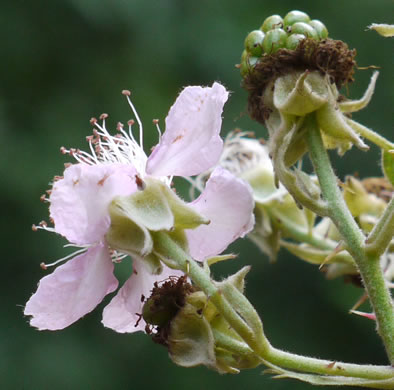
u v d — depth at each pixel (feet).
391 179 0.59
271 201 0.70
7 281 1.32
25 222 1.34
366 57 1.46
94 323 1.32
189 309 0.56
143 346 1.33
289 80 0.58
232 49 1.47
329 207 0.56
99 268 0.57
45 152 1.40
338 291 1.38
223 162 0.74
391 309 0.55
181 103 0.57
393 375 0.54
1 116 1.43
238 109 1.38
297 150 0.58
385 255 0.69
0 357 1.27
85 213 0.56
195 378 1.34
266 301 1.38
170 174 0.57
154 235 0.56
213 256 0.57
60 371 1.27
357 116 1.38
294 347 1.38
